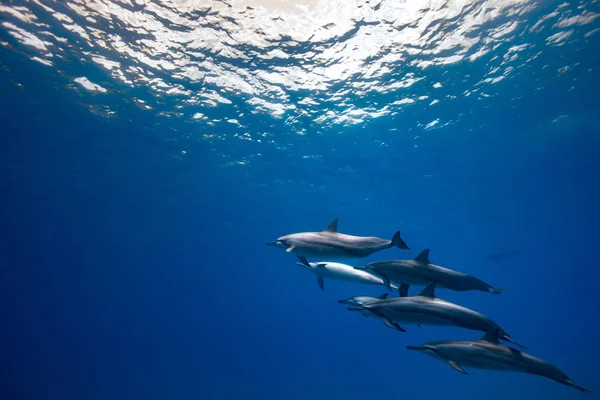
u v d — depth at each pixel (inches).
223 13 393.1
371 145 761.6
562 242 2073.1
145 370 1795.0
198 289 3622.0
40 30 430.6
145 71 512.1
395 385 1233.4
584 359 1542.8
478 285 175.3
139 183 1024.9
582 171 1011.3
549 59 518.6
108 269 2650.1
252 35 429.1
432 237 1785.2
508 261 2642.7
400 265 187.3
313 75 514.3
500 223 1573.6
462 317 163.5
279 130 690.8
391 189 1053.8
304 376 1520.7
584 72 557.9
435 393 1047.6
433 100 601.3
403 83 544.1
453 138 753.6
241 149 782.5
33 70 521.0
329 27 416.8
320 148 770.2
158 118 657.0
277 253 1870.1
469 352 161.0
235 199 1145.4
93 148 801.6
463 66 512.1
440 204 1235.9
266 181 976.9
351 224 1480.1
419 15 402.6
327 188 1034.1
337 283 2726.4
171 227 1542.8
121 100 599.5
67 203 1253.1
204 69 502.6
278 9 387.9
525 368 149.9
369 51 462.9
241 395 1120.8
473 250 2201.0
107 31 427.5
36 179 1020.5
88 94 584.7
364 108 613.0
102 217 1424.7
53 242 1892.2
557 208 1408.7
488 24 430.3
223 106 607.8
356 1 378.3
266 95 569.9
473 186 1074.1
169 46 452.1
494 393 972.6
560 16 429.7
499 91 593.6
